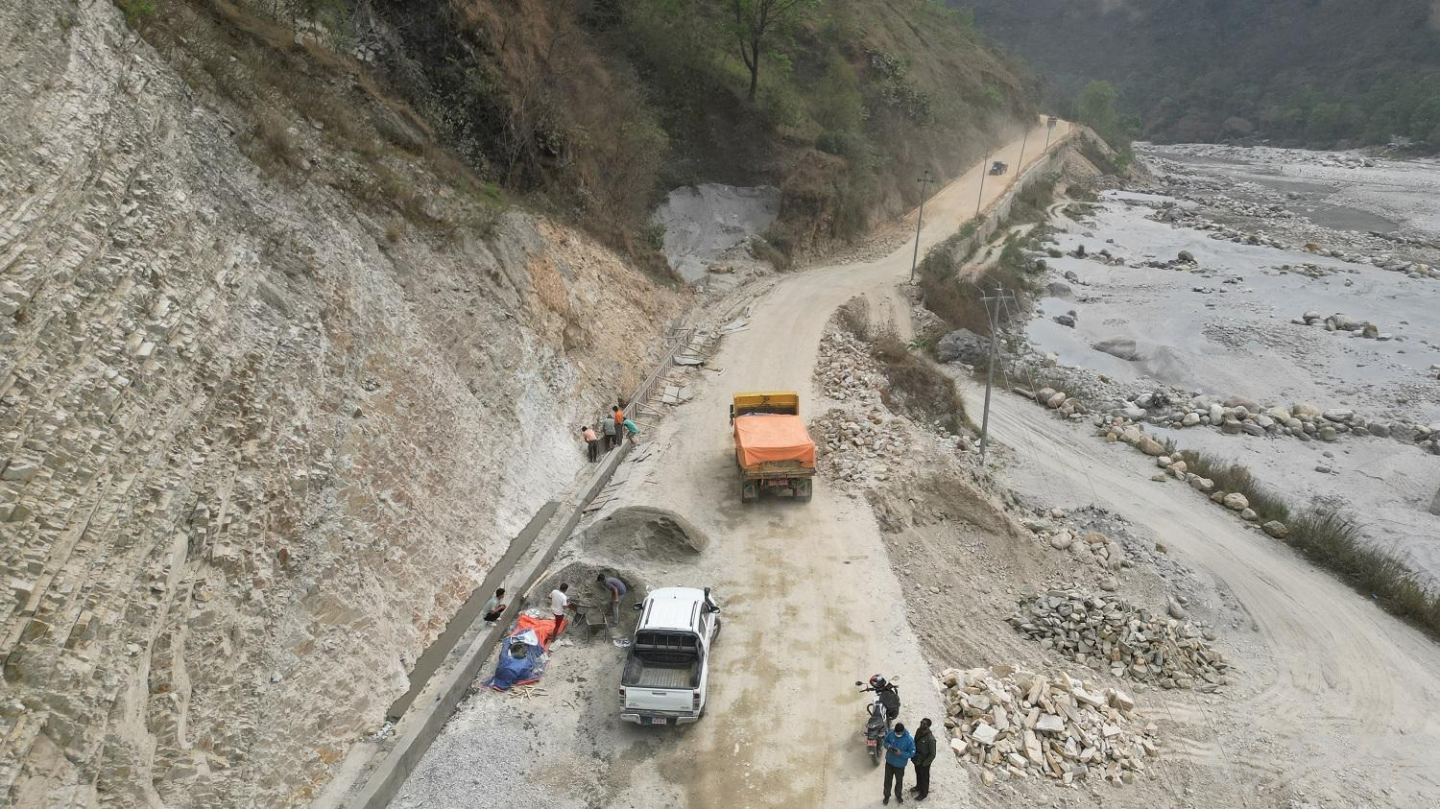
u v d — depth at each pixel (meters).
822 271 56.12
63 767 10.25
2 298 11.40
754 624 20.09
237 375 15.77
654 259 46.09
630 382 33.75
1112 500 33.34
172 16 20.45
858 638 19.69
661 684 16.62
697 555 22.88
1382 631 25.88
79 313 12.73
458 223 26.86
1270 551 30.19
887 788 15.05
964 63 111.31
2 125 12.62
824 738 16.62
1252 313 58.50
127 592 11.93
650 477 27.23
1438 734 21.42
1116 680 22.00
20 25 13.91
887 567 22.77
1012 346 52.12
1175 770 18.56
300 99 23.89
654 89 55.25
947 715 17.50
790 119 61.59
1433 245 81.00
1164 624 24.33
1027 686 18.94
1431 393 45.62
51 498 11.23
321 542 16.52
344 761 14.81
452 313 24.44
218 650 13.41
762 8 58.28
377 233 23.11
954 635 21.09
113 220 14.20
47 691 10.32
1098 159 125.19
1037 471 35.47
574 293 33.56
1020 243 74.06
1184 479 35.47
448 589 19.45
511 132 36.97
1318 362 50.00
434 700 16.47
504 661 17.84
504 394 25.31
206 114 18.86
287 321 17.83
